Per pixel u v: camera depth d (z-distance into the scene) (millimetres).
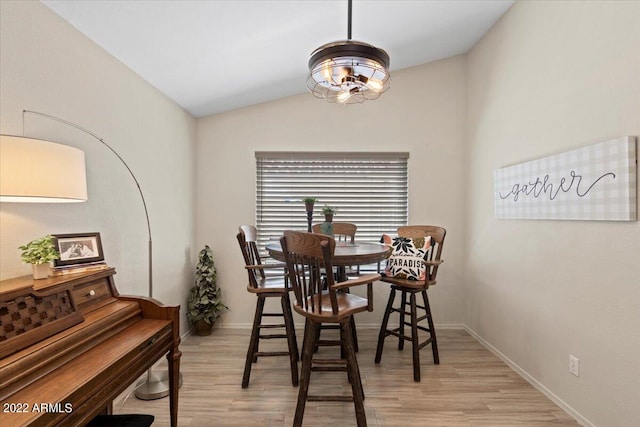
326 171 3764
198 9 2041
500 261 2959
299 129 3721
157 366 2771
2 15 1521
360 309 1956
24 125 1632
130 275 2492
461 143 3691
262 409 2164
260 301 2461
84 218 2018
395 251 2908
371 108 3721
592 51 1969
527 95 2600
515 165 2715
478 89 3398
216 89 3152
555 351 2258
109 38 2123
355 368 1889
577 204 2043
